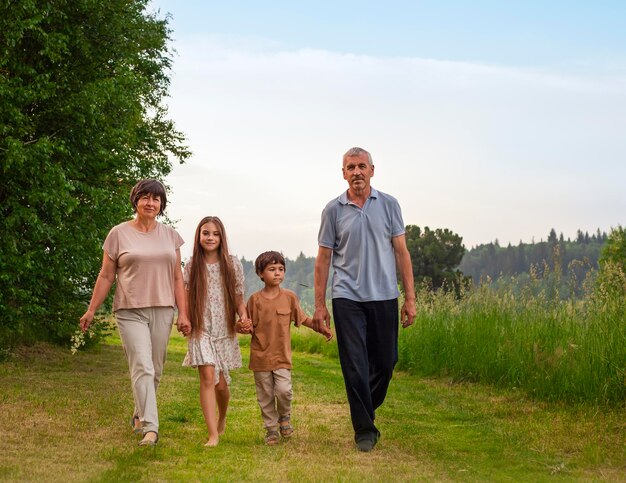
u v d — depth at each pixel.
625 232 24.23
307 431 6.64
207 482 4.48
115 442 5.75
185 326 5.96
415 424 7.24
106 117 15.37
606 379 7.84
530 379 9.20
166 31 22.98
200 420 7.11
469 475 4.95
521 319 10.88
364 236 6.08
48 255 13.37
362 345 5.96
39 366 12.13
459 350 11.49
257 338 6.12
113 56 16.38
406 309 6.25
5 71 13.41
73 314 14.63
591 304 9.23
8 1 12.88
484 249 182.50
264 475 4.75
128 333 5.95
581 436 6.37
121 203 15.30
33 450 5.29
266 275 6.17
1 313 12.77
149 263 6.01
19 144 12.34
